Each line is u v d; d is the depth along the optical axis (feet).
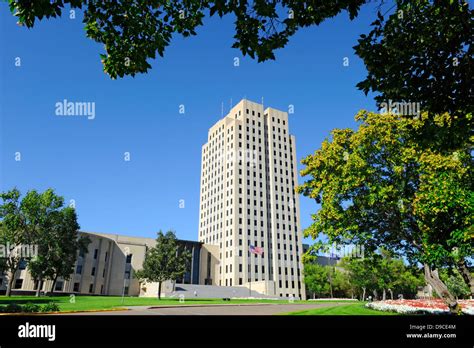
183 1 24.70
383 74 25.36
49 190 166.50
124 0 24.12
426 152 61.21
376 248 75.31
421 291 318.24
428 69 24.09
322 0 23.71
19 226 159.43
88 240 183.21
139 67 26.25
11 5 21.58
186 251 165.17
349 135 74.79
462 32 23.11
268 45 25.17
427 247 58.03
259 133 394.52
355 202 70.23
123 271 257.55
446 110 25.39
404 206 65.92
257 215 357.20
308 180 82.43
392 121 66.18
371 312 77.10
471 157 55.06
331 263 389.80
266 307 113.60
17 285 205.36
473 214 47.34
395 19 24.90
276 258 346.13
